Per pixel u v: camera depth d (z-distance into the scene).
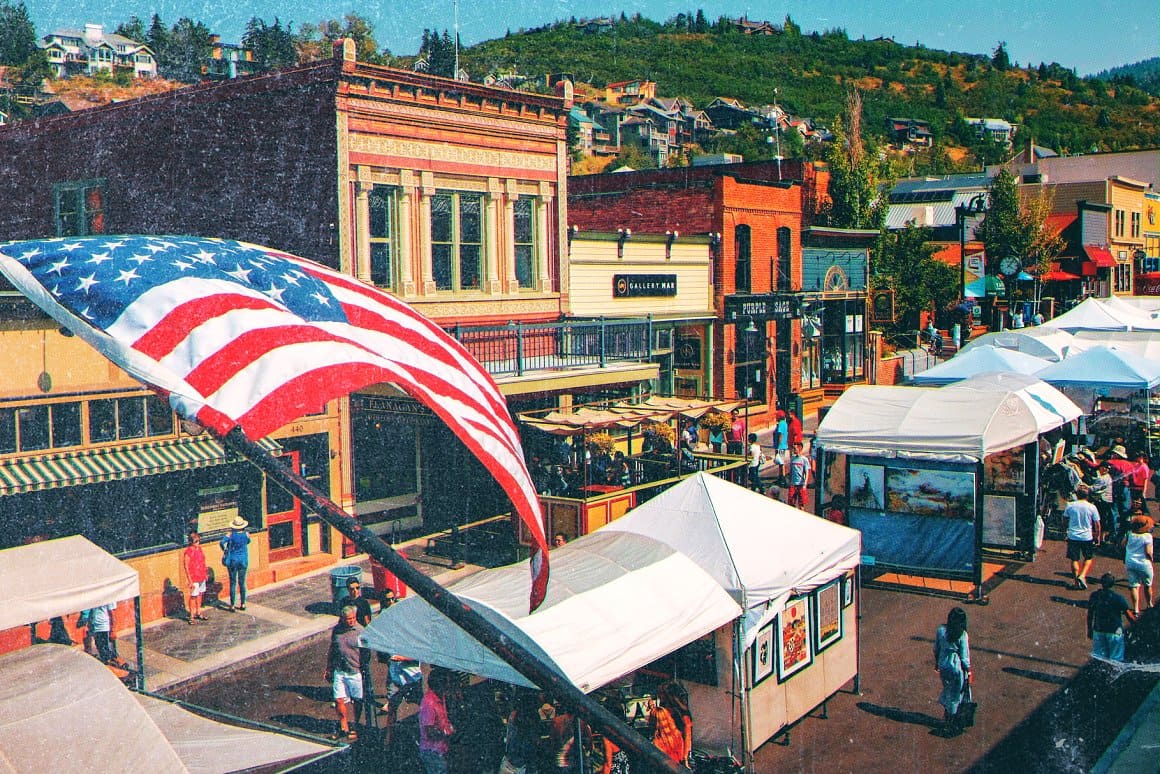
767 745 10.24
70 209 20.56
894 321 37.84
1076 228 46.91
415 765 9.68
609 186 29.17
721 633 9.83
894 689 11.71
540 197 21.30
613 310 23.55
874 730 10.59
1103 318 28.02
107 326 3.30
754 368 28.61
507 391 17.48
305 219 17.84
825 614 11.29
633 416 17.70
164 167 19.33
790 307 29.20
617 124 84.81
